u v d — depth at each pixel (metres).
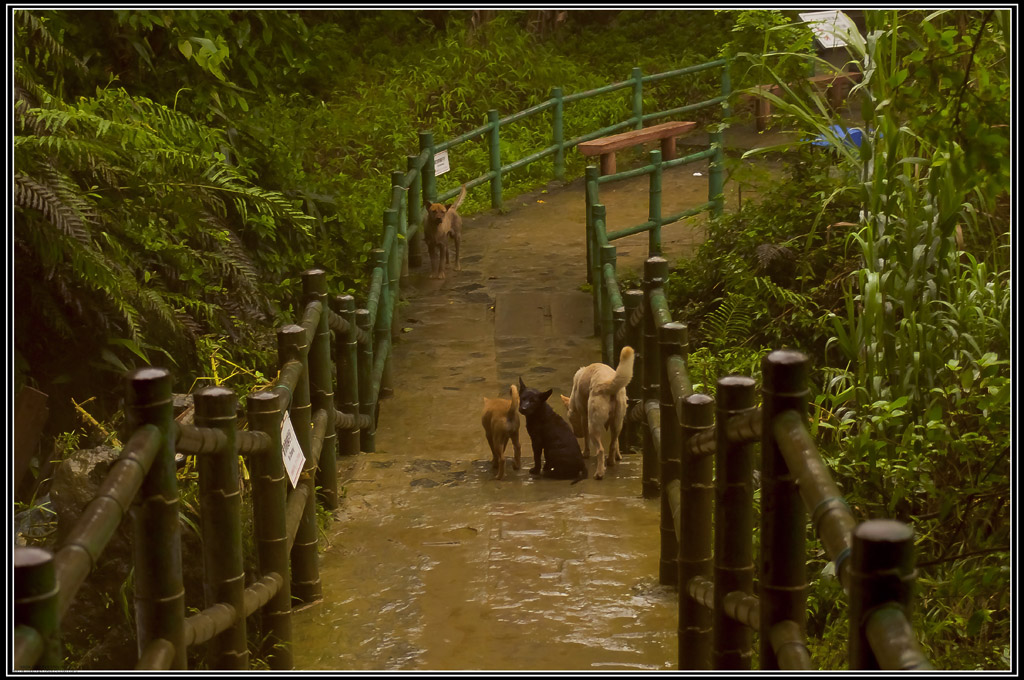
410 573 4.70
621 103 15.84
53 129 5.55
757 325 7.73
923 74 4.07
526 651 4.03
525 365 8.11
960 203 5.17
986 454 4.29
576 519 5.21
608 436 6.60
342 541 5.06
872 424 4.58
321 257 9.18
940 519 4.14
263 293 7.23
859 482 4.45
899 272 5.28
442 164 11.22
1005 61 4.71
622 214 12.01
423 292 9.78
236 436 3.37
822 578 3.98
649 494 5.44
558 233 11.52
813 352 7.34
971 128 3.74
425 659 3.98
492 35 17.17
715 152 10.86
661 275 5.36
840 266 7.64
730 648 3.20
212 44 7.98
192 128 7.41
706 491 3.62
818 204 8.01
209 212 7.17
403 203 9.95
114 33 8.47
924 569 4.21
